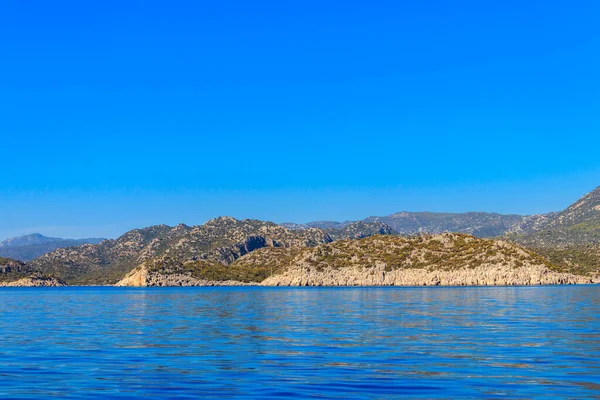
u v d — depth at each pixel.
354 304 112.00
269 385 30.75
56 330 61.88
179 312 92.75
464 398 27.45
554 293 161.00
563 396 27.62
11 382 32.03
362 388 29.83
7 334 57.50
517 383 30.62
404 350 43.19
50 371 35.38
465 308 94.69
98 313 93.19
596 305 100.88
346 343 47.75
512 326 61.38
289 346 46.12
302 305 110.81
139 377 33.25
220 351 43.56
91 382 31.92
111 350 44.66
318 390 29.47
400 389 29.50
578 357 39.03
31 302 147.25
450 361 37.84
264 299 143.75
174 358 40.22
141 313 91.62
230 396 28.38
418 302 116.88
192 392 29.28
